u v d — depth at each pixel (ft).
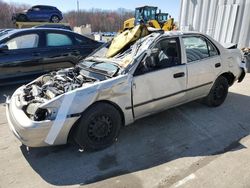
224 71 15.60
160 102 12.61
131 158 10.73
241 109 16.06
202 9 33.32
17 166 10.28
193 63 13.73
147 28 13.79
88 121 10.46
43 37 20.22
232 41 30.81
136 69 11.51
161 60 12.54
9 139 12.37
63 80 12.30
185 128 13.37
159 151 11.23
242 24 29.53
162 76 12.29
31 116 10.02
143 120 14.23
